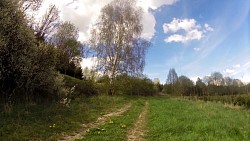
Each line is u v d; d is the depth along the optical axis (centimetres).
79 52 4809
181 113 2319
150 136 1434
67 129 1477
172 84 10562
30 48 2000
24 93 2034
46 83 2197
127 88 5791
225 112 2628
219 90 8181
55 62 2248
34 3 2339
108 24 4644
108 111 2430
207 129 1541
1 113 1498
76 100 2702
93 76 4666
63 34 4131
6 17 1789
